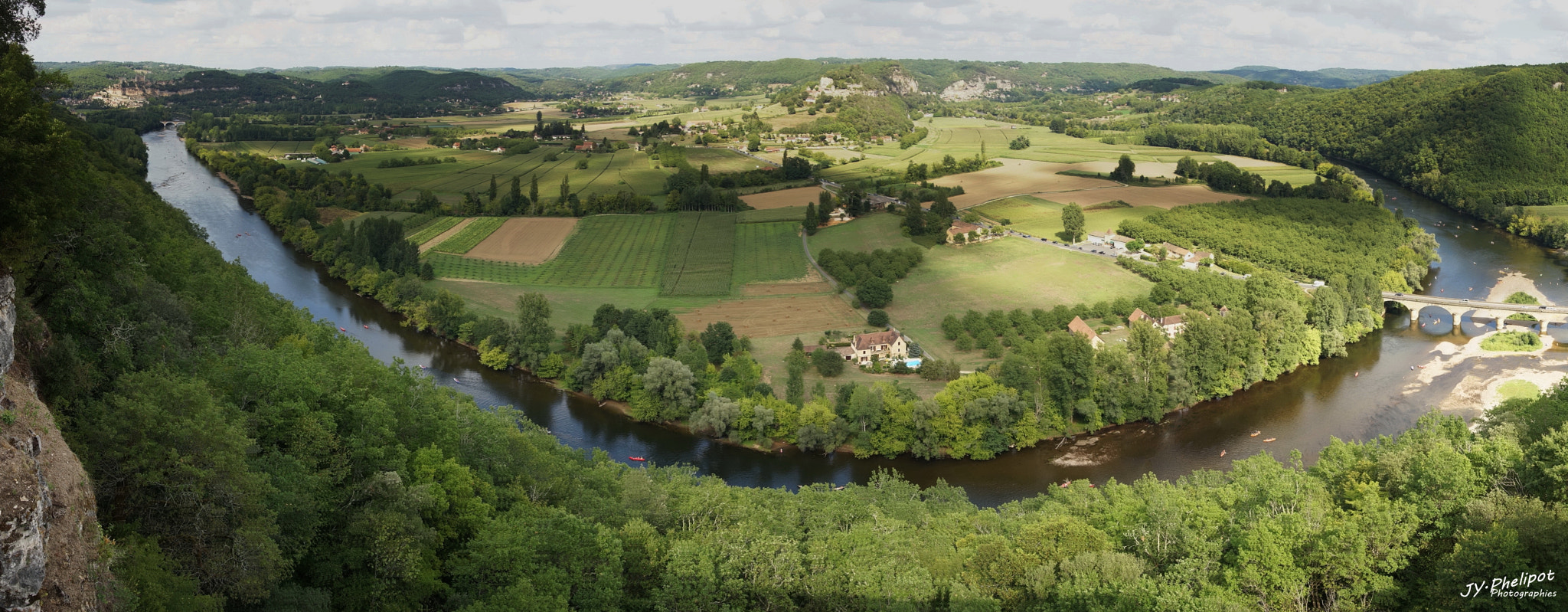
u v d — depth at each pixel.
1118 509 86.94
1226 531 78.81
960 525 92.44
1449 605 62.81
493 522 71.38
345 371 85.31
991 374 165.25
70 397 60.34
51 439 45.75
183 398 58.69
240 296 117.94
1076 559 71.31
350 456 71.00
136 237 105.12
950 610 67.31
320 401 76.06
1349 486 86.19
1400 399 171.00
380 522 63.62
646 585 72.62
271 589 55.88
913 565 73.94
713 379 165.25
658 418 161.25
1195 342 169.75
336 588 61.75
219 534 54.25
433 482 73.75
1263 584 67.00
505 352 185.62
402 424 82.31
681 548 71.69
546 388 175.88
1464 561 64.06
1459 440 103.75
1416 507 74.19
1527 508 68.00
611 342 174.88
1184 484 113.38
